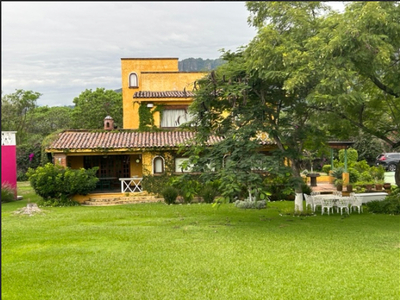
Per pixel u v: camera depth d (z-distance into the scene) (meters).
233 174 12.03
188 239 11.52
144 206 18.80
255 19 14.05
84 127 42.12
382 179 26.03
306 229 12.74
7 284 8.12
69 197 20.23
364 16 11.09
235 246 10.63
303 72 11.48
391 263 9.11
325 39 11.86
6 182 21.80
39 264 9.36
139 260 9.51
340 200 15.36
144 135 22.83
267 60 12.24
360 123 16.14
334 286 7.79
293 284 7.91
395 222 13.92
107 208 18.44
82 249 10.62
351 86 11.80
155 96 23.03
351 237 11.56
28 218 15.71
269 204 18.75
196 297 7.36
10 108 42.56
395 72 13.01
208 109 14.41
